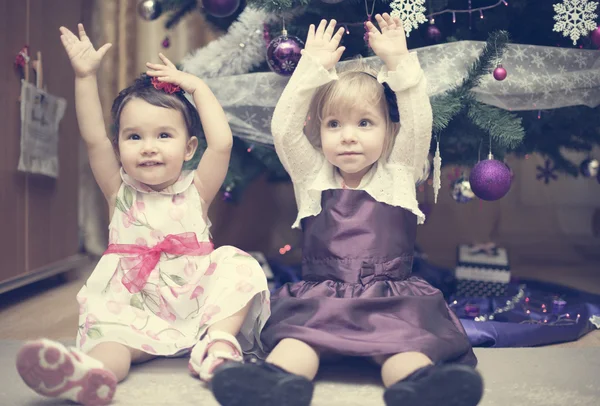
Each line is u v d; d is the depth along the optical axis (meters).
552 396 1.08
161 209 1.34
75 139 2.43
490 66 1.53
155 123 1.30
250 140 1.75
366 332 1.15
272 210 3.12
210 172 1.36
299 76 1.38
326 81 1.37
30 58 2.01
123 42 2.58
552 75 1.65
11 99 1.87
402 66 1.35
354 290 1.28
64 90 2.32
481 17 1.65
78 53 1.33
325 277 1.33
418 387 0.94
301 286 1.33
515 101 1.66
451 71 1.60
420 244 3.01
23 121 1.90
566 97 1.66
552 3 1.71
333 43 1.40
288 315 1.24
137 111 1.30
